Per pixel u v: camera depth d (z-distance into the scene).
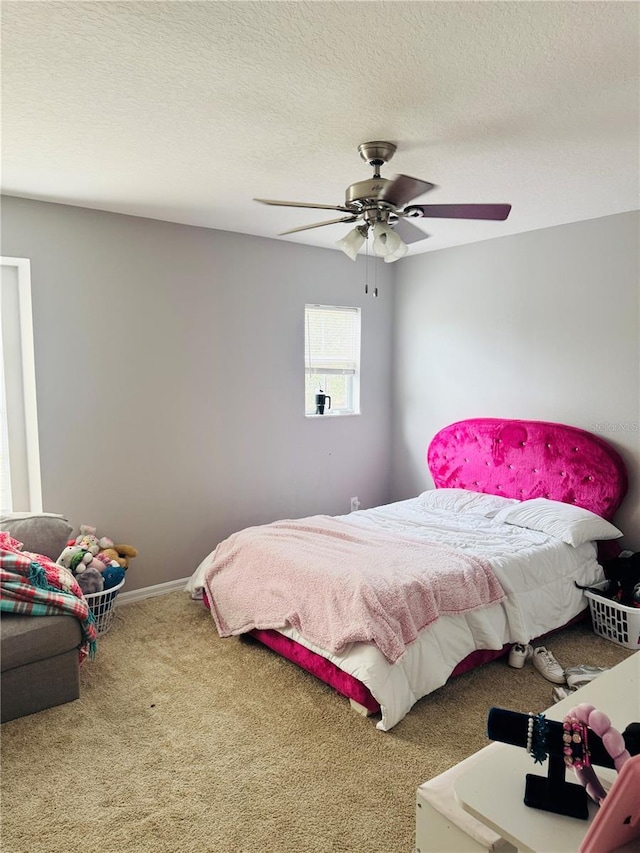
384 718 2.25
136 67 1.80
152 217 3.62
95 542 3.35
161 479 3.81
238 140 2.40
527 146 2.47
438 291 4.68
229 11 1.50
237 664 2.86
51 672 2.46
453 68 1.81
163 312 3.74
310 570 2.73
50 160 2.63
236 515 4.19
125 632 3.22
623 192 3.13
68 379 3.41
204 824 1.82
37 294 3.28
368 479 5.06
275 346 4.30
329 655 2.45
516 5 1.48
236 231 3.99
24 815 1.86
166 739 2.25
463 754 2.15
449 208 2.40
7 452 3.43
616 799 0.96
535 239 3.98
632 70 1.82
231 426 4.11
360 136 2.36
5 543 2.74
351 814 1.85
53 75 1.85
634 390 3.53
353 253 2.60
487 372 4.36
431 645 2.49
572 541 3.26
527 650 2.88
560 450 3.78
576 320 3.79
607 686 1.65
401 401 5.09
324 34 1.62
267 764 2.10
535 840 1.07
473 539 3.29
